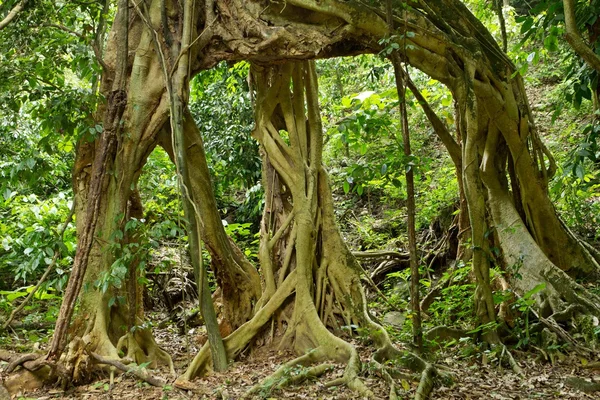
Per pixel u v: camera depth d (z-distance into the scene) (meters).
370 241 12.16
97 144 6.77
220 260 7.94
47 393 5.77
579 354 6.52
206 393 5.58
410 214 6.14
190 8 6.91
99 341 6.39
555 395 5.34
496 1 9.23
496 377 6.02
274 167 7.88
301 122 7.99
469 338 6.80
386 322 8.73
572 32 5.20
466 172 7.28
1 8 7.09
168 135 7.25
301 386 5.63
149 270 11.02
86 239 6.08
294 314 7.11
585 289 7.45
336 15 6.93
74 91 6.48
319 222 7.78
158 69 6.98
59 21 7.33
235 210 15.02
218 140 13.92
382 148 12.83
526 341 6.81
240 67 10.83
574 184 10.09
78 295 6.55
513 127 8.08
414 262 6.15
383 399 5.08
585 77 7.71
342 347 6.33
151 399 5.45
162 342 8.91
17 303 9.82
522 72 6.71
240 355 6.98
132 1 6.93
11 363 5.91
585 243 9.03
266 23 7.12
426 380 5.32
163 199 10.59
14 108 6.72
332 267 7.62
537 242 8.29
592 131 7.70
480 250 7.15
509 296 7.31
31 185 7.66
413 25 7.10
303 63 8.09
